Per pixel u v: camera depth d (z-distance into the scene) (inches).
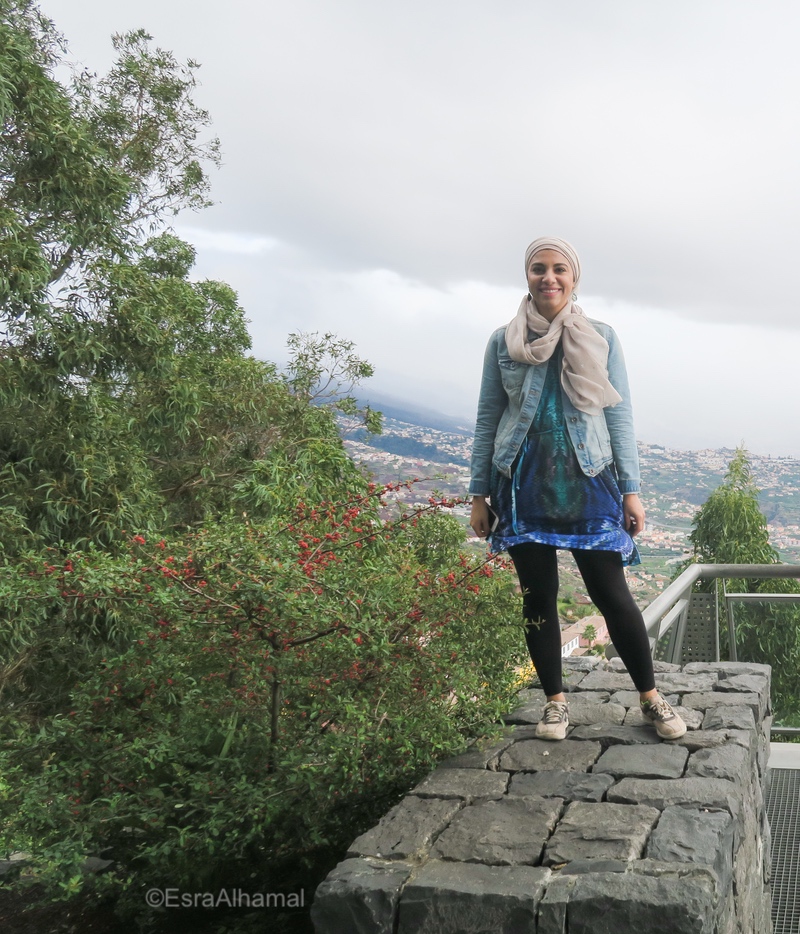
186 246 461.4
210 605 89.3
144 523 265.1
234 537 88.6
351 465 306.2
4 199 271.6
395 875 64.6
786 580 164.2
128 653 98.1
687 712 102.0
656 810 73.5
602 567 93.8
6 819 88.3
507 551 97.1
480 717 97.7
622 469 94.9
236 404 361.1
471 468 102.3
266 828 90.9
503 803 77.6
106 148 386.0
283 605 83.5
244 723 97.6
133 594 91.6
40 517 249.9
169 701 98.0
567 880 61.4
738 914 76.5
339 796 89.4
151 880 93.1
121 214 323.9
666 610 126.0
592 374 92.1
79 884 87.2
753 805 95.5
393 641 94.0
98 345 261.6
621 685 116.9
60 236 269.3
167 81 415.2
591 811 74.2
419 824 74.0
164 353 296.5
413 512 100.0
